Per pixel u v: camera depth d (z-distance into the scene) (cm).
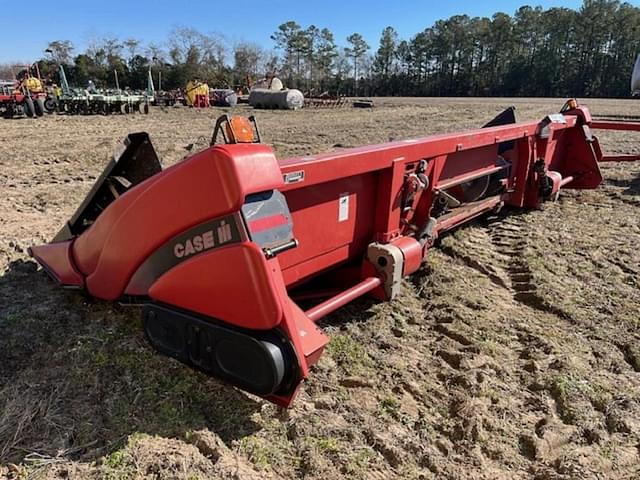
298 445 212
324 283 337
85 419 218
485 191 474
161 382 244
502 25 8269
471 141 387
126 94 2325
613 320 333
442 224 383
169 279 214
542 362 282
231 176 183
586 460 212
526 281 393
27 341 274
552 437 224
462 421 233
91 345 271
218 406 231
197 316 211
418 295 366
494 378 267
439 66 8950
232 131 214
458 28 8612
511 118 535
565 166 649
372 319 325
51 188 695
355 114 2503
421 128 1673
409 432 225
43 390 235
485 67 8538
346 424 226
